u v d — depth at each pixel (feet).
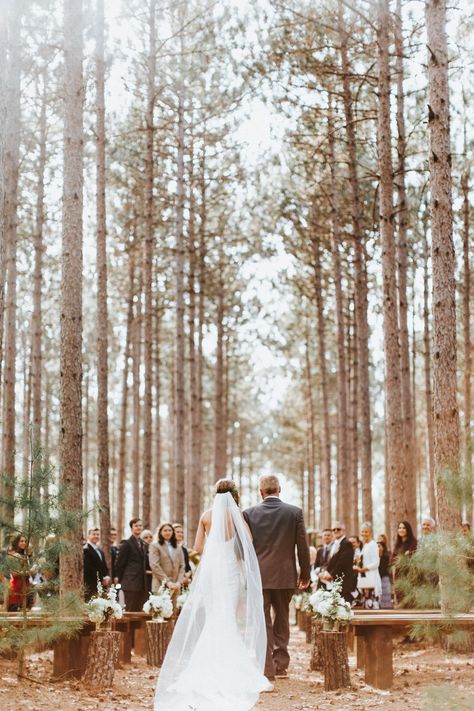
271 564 31.24
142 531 50.44
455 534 24.93
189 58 75.41
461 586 24.43
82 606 30.68
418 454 138.62
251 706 25.48
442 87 39.86
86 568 42.37
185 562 46.42
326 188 83.25
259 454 201.46
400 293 68.28
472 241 85.46
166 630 37.50
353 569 43.98
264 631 27.66
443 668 34.35
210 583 27.58
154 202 87.66
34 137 73.72
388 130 55.31
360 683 32.17
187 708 25.29
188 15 74.28
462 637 25.89
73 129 42.14
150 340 70.54
